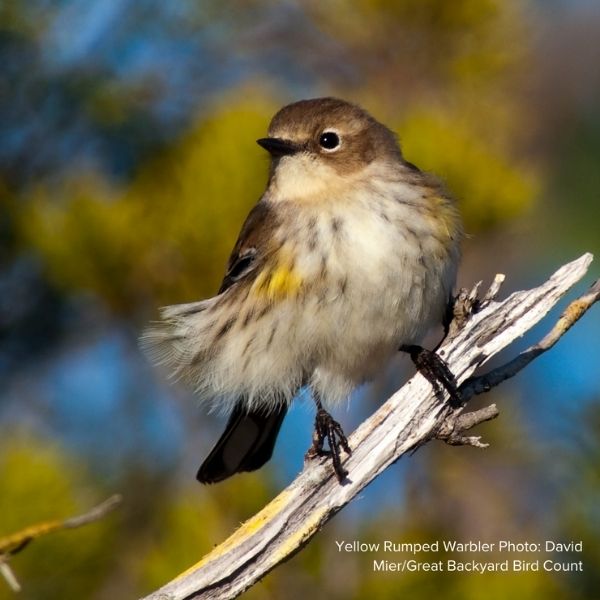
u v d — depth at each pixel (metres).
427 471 13.12
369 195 11.26
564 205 15.34
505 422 13.22
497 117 14.62
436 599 10.87
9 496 10.86
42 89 14.40
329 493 9.28
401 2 14.55
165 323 12.19
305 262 11.14
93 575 11.30
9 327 14.00
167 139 14.52
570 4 16.61
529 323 9.60
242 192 12.74
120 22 14.90
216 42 15.83
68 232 12.67
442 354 9.52
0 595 10.79
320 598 10.83
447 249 11.22
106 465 13.06
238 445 12.15
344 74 15.48
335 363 11.45
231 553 9.09
